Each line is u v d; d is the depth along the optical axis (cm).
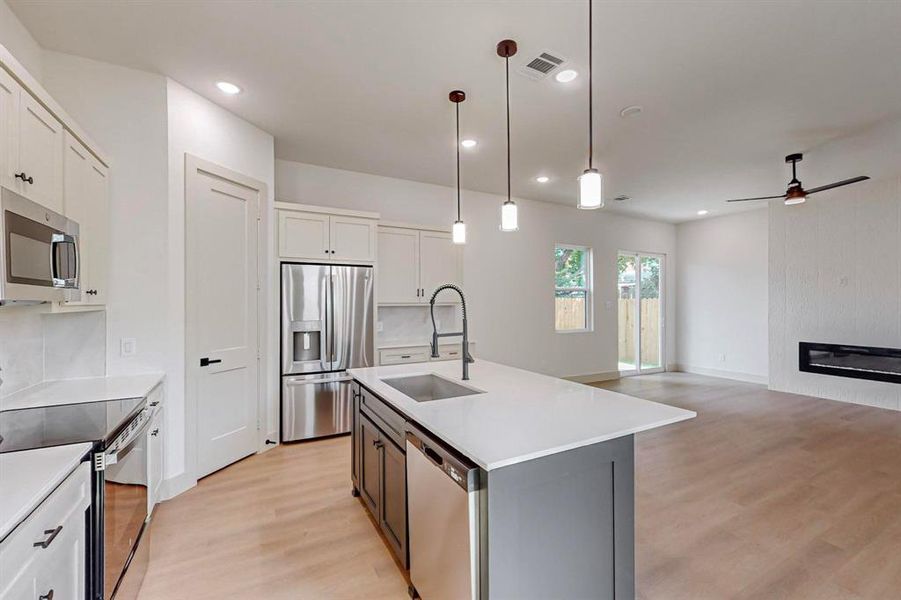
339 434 400
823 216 527
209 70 267
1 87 148
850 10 206
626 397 203
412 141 380
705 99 299
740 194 557
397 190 495
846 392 514
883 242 479
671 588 191
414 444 175
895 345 470
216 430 313
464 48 242
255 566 205
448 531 146
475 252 554
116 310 260
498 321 573
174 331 279
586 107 313
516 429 153
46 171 180
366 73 269
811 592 188
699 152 400
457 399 199
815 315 536
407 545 187
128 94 265
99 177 240
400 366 297
